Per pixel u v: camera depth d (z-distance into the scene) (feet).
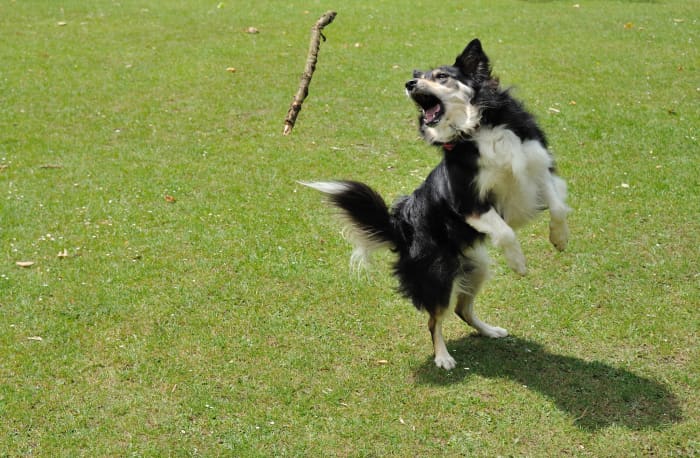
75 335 20.39
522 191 18.65
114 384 18.42
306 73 20.92
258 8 55.77
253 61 44.14
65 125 35.60
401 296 20.77
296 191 29.14
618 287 22.43
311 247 25.13
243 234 25.91
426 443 16.31
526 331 20.68
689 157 30.91
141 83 40.83
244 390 18.24
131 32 49.73
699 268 23.12
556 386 18.15
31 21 52.01
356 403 17.75
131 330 20.65
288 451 16.15
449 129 18.63
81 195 28.73
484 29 49.44
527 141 18.66
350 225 19.83
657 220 26.14
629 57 43.52
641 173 29.68
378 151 32.65
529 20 51.62
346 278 23.32
